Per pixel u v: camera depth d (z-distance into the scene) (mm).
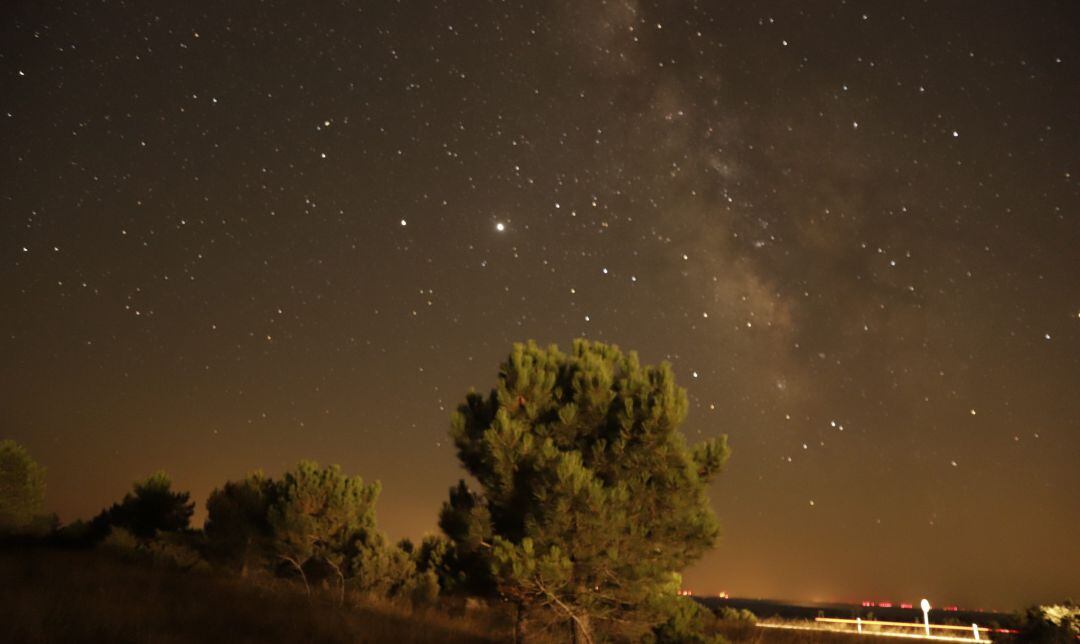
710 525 11266
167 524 27172
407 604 18625
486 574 11383
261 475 24766
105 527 26375
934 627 23953
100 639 9227
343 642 11438
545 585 10227
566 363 12688
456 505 12016
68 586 13086
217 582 17672
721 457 11727
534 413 11992
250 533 22594
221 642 10164
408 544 24484
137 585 14758
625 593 10836
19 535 24234
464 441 12172
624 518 10594
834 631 23500
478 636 14078
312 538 21812
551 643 11211
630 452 11375
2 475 25578
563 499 10180
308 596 17531
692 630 12047
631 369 12305
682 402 11469
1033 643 16391
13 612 9680
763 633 20547
